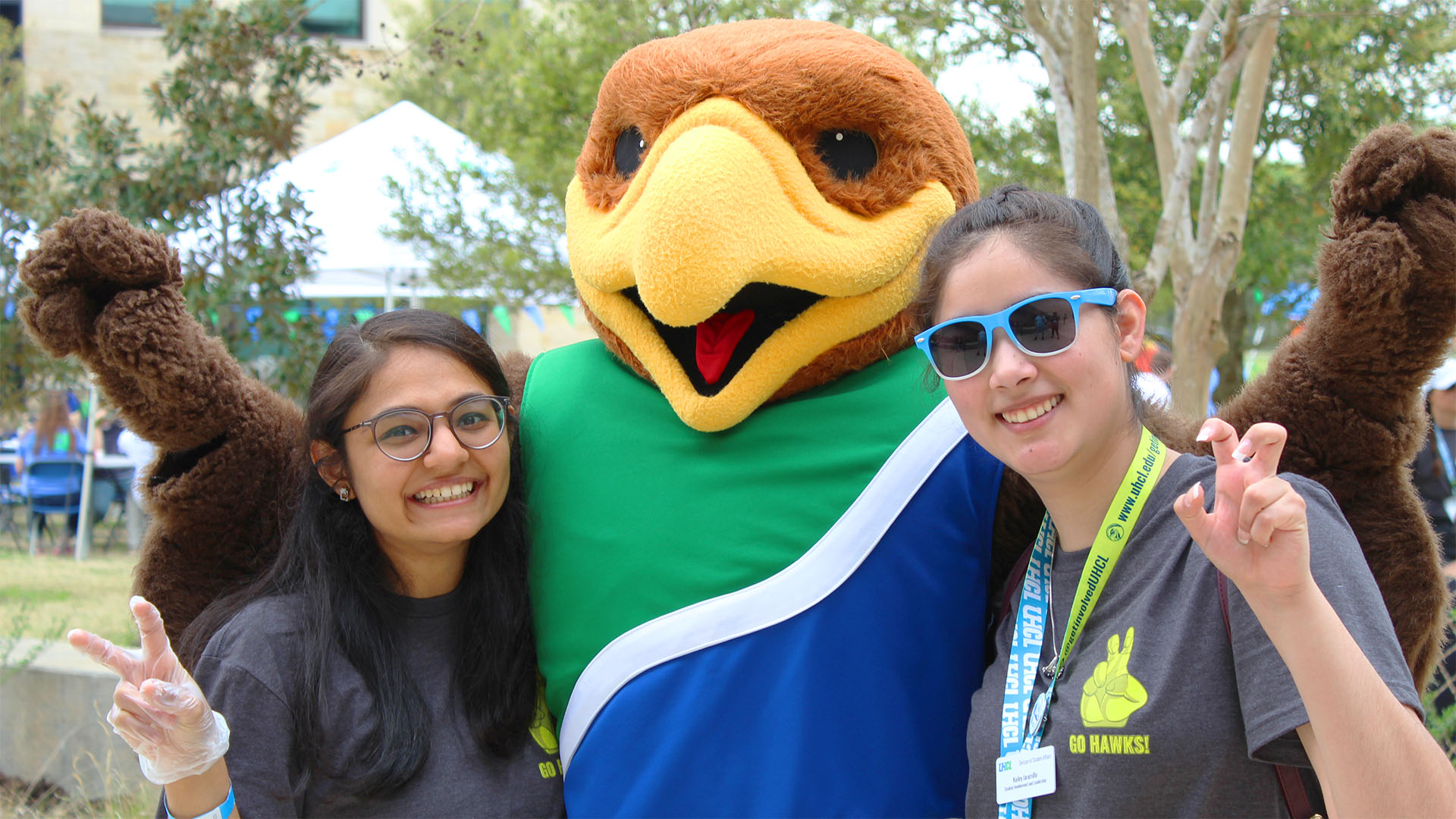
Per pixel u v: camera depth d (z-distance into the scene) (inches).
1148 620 65.2
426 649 83.8
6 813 161.2
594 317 94.7
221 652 78.5
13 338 296.2
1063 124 218.4
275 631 79.6
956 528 83.9
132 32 541.6
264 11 255.1
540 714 89.0
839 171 86.0
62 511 371.2
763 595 82.0
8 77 453.4
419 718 79.7
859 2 243.8
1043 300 65.5
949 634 83.1
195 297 246.2
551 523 90.0
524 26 323.6
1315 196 370.6
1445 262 70.7
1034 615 74.2
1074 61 201.6
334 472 82.0
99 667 174.2
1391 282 71.6
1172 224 213.9
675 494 86.0
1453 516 156.4
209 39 253.3
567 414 93.4
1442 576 81.7
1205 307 233.0
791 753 79.7
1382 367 76.4
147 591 93.2
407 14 551.8
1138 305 69.9
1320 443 80.3
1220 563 54.3
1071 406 66.3
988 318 66.2
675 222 78.7
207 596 93.5
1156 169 365.7
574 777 85.0
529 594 89.6
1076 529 71.7
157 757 65.1
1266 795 61.0
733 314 88.2
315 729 77.5
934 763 82.0
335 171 325.7
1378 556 80.7
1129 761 62.9
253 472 92.2
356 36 546.9
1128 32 221.3
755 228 80.0
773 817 79.4
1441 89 342.6
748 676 81.4
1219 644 62.3
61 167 291.9
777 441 85.7
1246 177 232.7
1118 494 69.0
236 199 257.0
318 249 263.9
